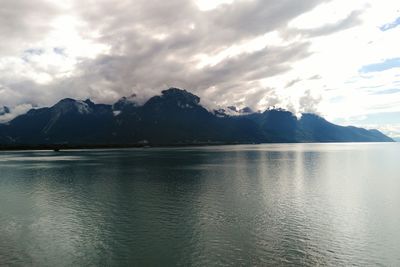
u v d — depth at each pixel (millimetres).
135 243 44031
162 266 37219
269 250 41406
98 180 102438
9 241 45250
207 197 72812
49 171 131375
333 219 54594
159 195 75625
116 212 60281
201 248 42125
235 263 37781
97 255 40281
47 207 64812
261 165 151875
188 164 160000
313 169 132125
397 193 76938
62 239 45906
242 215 57125
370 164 156875
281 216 56406
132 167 145875
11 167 151250
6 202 69875
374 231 48562
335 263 37906
